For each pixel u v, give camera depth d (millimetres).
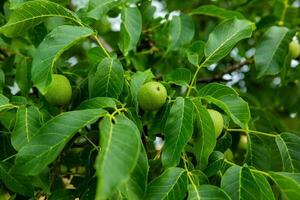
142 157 657
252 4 1354
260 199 699
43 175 758
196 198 686
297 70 1097
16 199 839
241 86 1500
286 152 846
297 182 723
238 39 855
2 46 1047
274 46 996
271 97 1493
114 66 810
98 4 896
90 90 821
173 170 715
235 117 787
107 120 638
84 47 1358
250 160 888
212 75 1399
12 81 1118
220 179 785
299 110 1424
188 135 737
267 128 1123
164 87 818
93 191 757
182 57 1104
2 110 810
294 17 1302
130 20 928
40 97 859
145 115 898
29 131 760
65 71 972
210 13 1116
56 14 814
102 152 569
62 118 671
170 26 1078
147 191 696
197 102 772
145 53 1191
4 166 776
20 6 785
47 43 734
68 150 926
